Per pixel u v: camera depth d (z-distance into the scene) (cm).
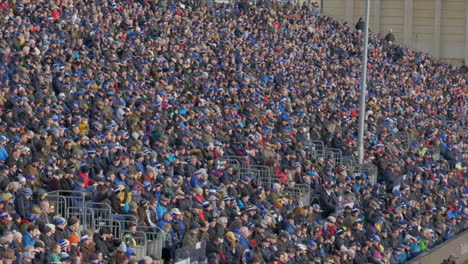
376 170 19975
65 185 12594
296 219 15262
